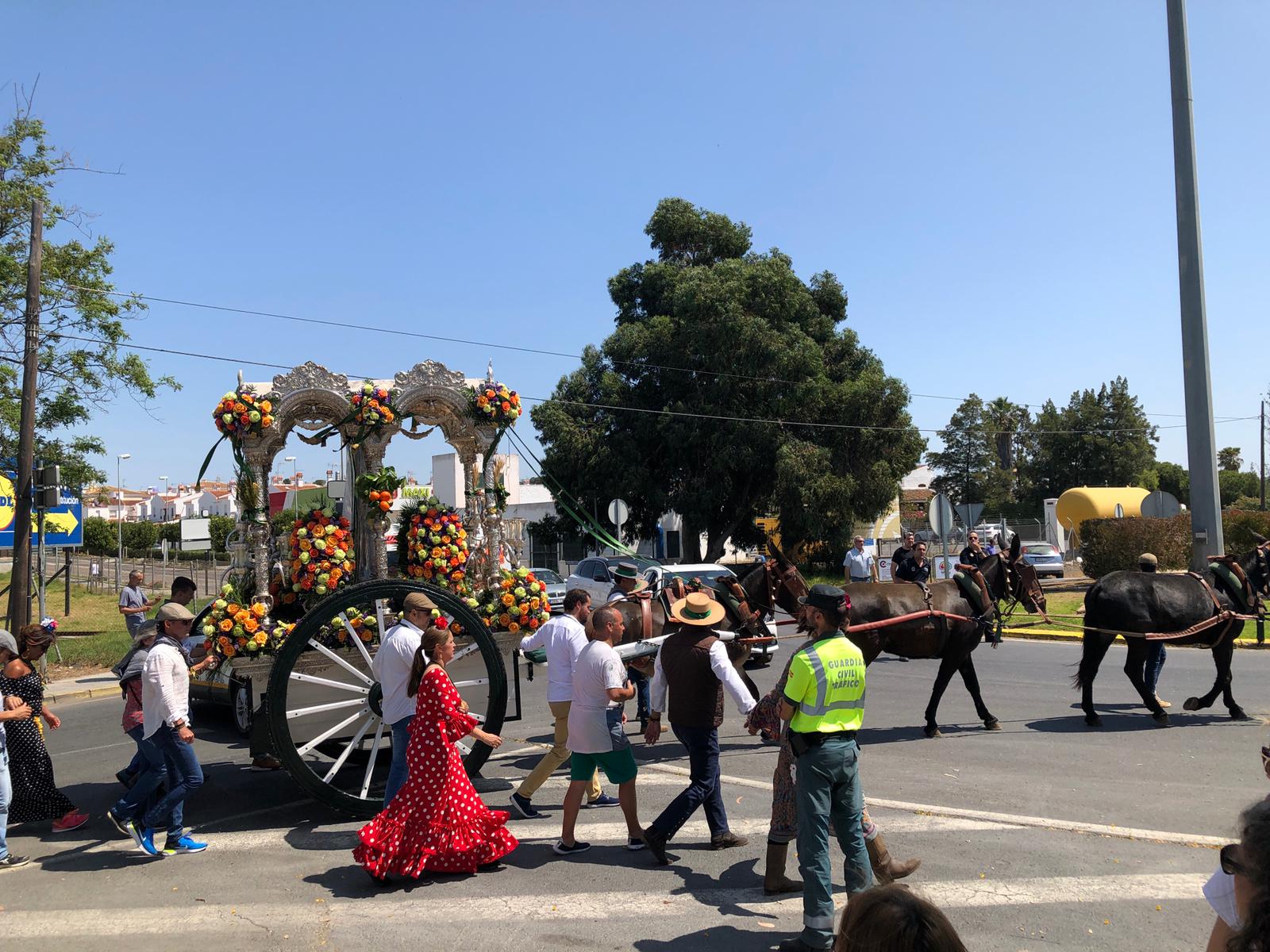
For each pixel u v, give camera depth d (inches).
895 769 351.6
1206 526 666.8
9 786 275.9
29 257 655.8
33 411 655.1
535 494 1950.1
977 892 229.5
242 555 323.0
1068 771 343.3
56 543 943.7
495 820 258.7
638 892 237.0
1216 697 441.1
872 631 397.1
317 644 302.7
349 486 366.6
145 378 844.0
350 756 363.6
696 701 257.4
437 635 257.1
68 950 209.8
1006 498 2967.5
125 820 279.3
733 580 406.3
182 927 222.2
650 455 1542.8
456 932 214.8
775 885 232.7
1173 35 677.3
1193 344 673.6
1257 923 94.0
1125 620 415.2
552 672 309.0
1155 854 253.1
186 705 276.8
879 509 1529.3
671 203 1657.2
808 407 1470.2
